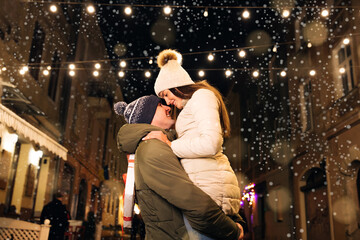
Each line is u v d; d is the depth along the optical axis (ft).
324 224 34.71
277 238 47.62
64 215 27.12
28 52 37.19
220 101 5.93
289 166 45.06
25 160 37.65
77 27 56.34
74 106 60.29
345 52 32.40
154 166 4.95
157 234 4.94
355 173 29.78
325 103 35.27
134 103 5.99
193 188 4.75
